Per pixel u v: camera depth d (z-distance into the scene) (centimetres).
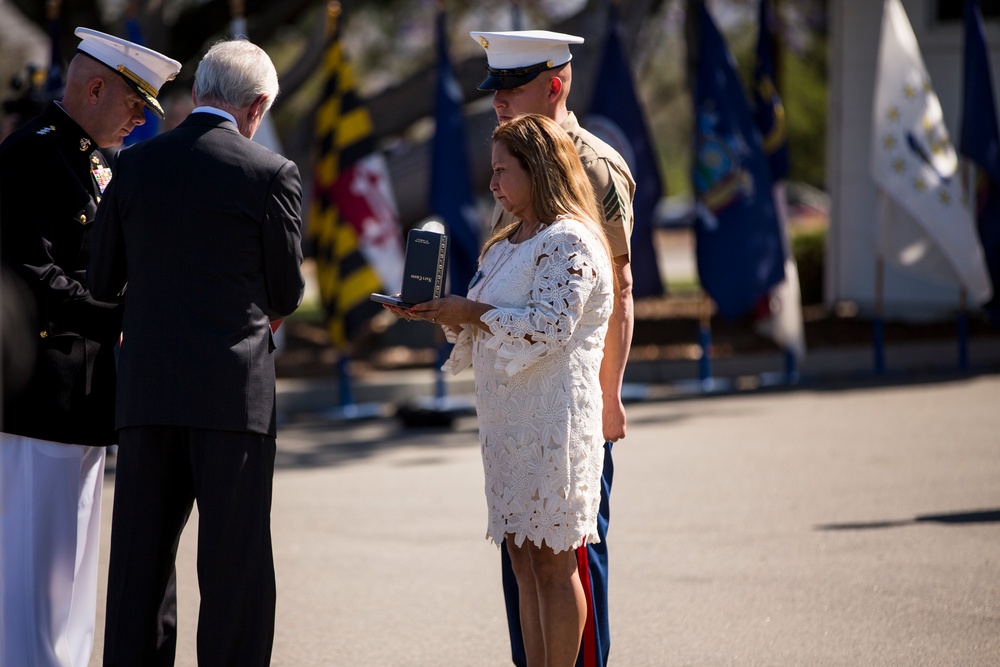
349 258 2808
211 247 943
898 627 1270
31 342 997
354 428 2697
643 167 2931
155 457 945
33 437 1002
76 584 1060
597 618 1081
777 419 2569
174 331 937
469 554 1612
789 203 11138
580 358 970
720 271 2902
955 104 3841
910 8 3884
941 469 2022
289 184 973
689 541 1630
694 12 3872
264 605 962
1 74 5644
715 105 2889
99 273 985
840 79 3997
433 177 2858
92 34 1042
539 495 963
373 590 1460
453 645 1270
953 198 2988
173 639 983
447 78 2864
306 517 1823
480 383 998
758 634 1266
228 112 988
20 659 1002
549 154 979
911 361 3325
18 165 1004
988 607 1325
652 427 2527
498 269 997
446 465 2220
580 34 3612
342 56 2806
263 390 957
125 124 1063
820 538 1623
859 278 4000
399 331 3556
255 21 3612
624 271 1072
